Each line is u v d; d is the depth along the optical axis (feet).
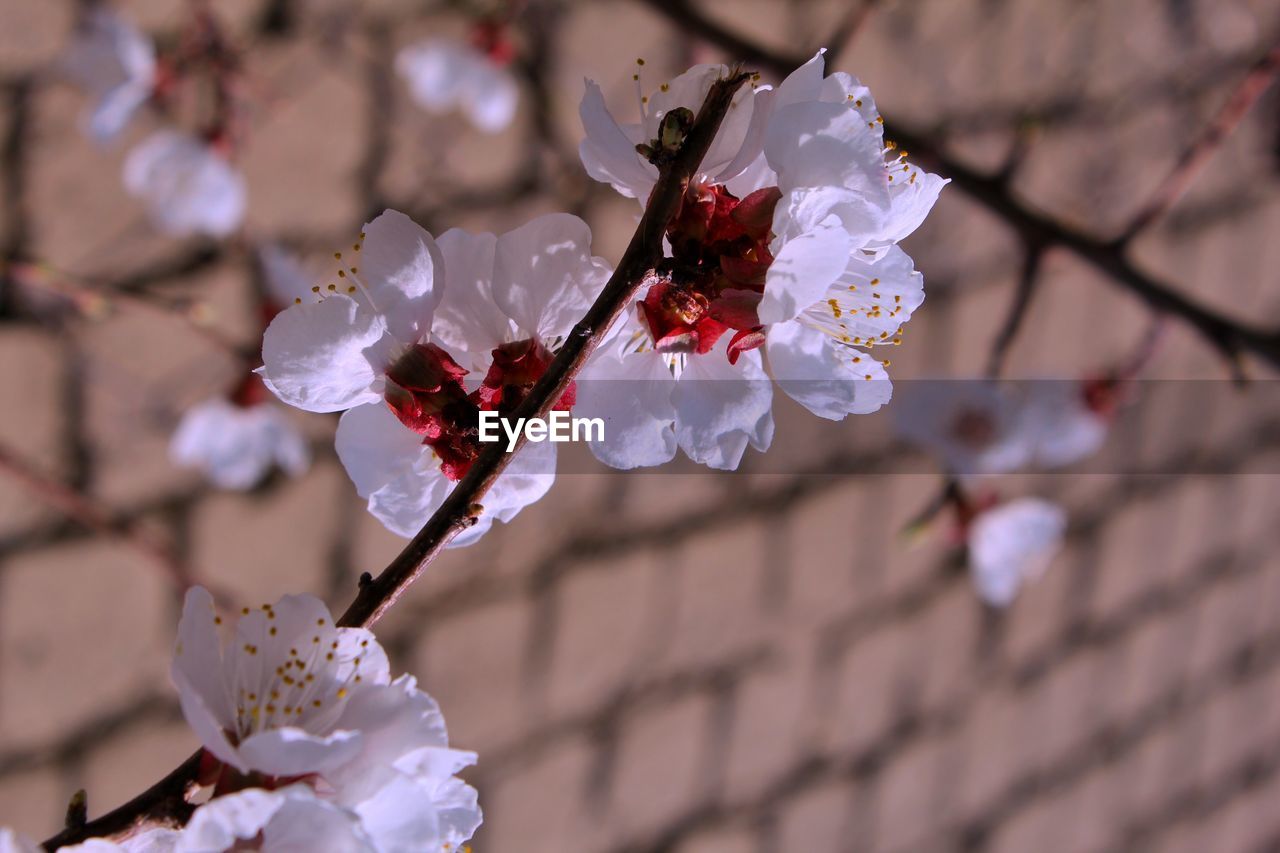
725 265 1.65
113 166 2.61
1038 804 4.14
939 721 3.88
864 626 3.66
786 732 3.61
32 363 2.62
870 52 3.18
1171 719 4.36
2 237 2.53
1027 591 3.95
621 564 3.26
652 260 1.63
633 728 3.38
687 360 1.67
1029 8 3.40
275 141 2.68
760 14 3.03
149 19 2.56
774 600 3.50
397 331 1.66
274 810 1.59
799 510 3.48
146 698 2.85
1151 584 4.19
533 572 3.15
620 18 2.93
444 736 1.63
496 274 1.68
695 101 1.67
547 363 1.68
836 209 1.63
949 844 3.97
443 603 3.05
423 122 2.83
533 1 2.82
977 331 3.48
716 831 3.55
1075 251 1.96
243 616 1.64
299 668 1.64
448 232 1.68
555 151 2.93
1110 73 3.55
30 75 2.52
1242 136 3.82
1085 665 4.14
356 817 1.59
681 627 3.38
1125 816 4.34
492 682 3.14
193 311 2.05
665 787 3.45
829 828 3.74
